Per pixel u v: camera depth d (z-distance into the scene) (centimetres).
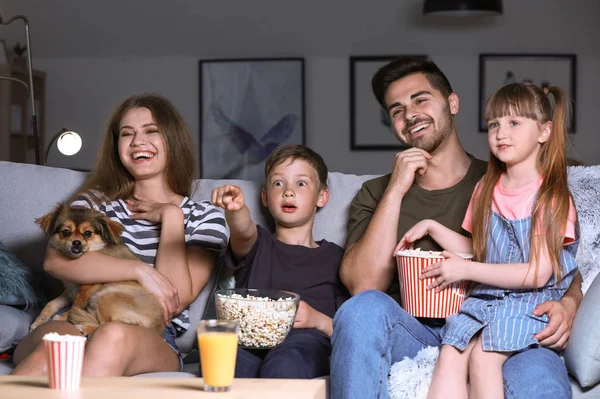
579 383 185
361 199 236
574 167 223
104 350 175
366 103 651
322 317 211
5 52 605
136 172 233
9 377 153
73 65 658
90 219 219
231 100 659
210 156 664
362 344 178
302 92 651
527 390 170
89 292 213
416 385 181
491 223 201
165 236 222
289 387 144
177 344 229
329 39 638
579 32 623
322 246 229
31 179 246
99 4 602
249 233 211
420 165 217
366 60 647
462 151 233
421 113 226
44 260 224
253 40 641
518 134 198
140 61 659
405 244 215
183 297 219
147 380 150
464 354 184
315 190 232
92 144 664
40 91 651
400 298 221
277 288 220
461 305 196
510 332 182
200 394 138
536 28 623
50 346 142
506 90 201
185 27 629
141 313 207
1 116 602
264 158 660
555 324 184
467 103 646
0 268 216
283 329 181
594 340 179
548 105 199
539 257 188
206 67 657
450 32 626
